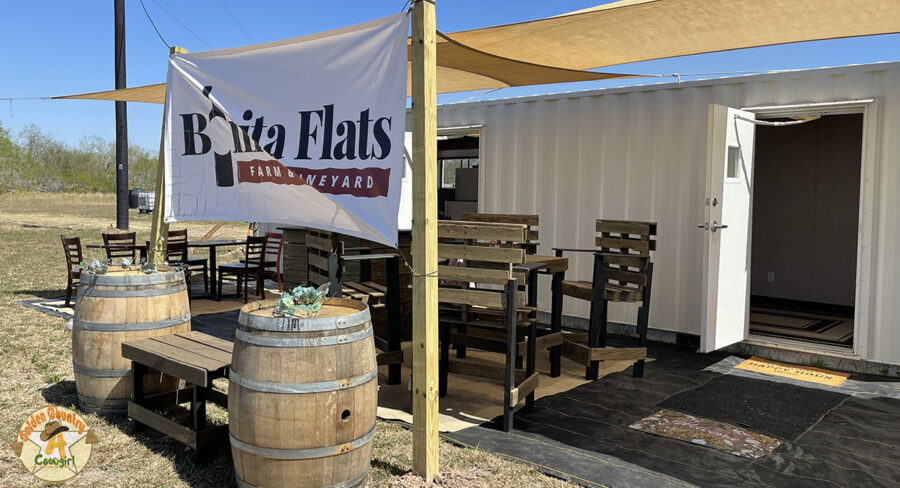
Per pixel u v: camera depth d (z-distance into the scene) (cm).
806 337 651
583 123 720
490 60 507
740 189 599
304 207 414
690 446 392
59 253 1309
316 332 300
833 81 572
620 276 557
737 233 598
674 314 664
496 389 510
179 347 391
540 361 600
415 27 326
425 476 340
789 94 595
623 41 543
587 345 582
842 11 454
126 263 449
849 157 878
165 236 513
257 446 302
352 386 307
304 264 767
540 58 617
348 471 312
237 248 1478
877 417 448
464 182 1130
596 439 402
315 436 299
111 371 419
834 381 538
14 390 477
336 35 378
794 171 923
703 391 506
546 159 750
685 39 536
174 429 368
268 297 871
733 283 597
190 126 481
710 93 637
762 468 362
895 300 548
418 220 333
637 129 682
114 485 336
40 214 2542
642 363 542
